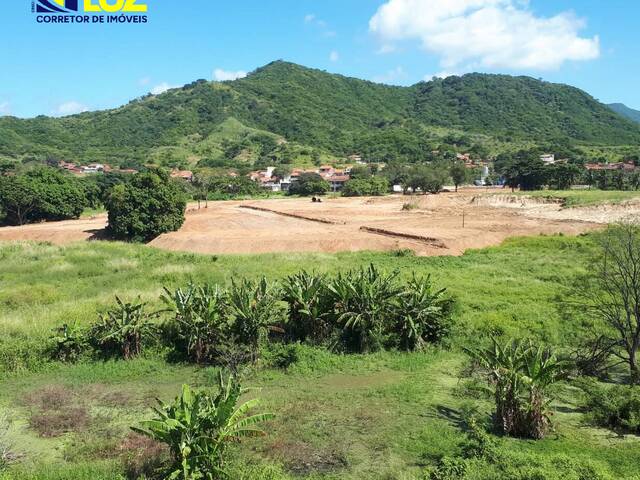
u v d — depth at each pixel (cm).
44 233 4969
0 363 1577
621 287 1616
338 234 4297
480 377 1470
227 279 2753
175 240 4297
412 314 1809
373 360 1677
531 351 1259
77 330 1695
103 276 2969
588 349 1655
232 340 1631
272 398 1362
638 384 1447
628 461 1039
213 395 1277
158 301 2223
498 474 919
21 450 1088
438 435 1138
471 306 2225
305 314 1806
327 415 1257
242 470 964
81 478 953
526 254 3553
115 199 4541
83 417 1244
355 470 1011
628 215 4775
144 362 1634
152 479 950
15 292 2484
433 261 3338
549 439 1146
